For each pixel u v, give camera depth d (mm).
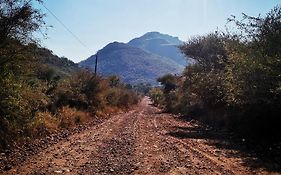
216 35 30359
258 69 14109
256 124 16094
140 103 82375
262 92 13938
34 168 9109
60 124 17906
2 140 11258
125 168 9664
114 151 12312
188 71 32344
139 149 13047
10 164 9375
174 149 13430
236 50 16688
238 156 12344
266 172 9891
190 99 34562
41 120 14992
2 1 11523
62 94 23781
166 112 46375
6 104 11547
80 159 10570
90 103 28203
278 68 13375
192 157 11828
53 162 9922
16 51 11867
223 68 25797
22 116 12461
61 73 36031
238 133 18203
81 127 19281
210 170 9906
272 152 12906
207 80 25203
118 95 45375
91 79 30031
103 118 26891
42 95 18125
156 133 18984
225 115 22844
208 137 17828
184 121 29016
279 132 14945
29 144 12305
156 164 10406
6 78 11656
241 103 15766
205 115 28359
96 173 8922
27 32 12039
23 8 11664
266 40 14891
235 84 15578
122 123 24078
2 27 11484
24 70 12641
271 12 15602
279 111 14273
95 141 14445
